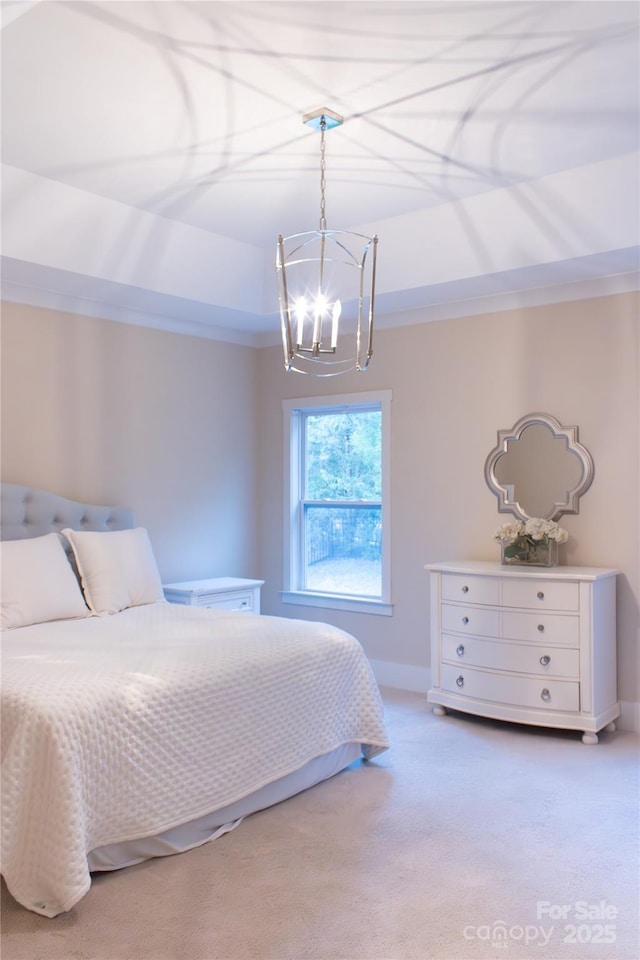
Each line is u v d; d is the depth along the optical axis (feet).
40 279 13.93
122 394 16.31
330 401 18.29
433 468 16.66
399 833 9.93
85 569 14.07
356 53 8.81
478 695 14.24
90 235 13.44
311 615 18.71
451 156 11.77
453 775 11.90
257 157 11.74
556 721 13.38
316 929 7.76
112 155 11.65
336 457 18.66
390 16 8.09
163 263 14.76
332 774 11.87
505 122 10.61
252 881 8.73
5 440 14.29
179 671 9.85
